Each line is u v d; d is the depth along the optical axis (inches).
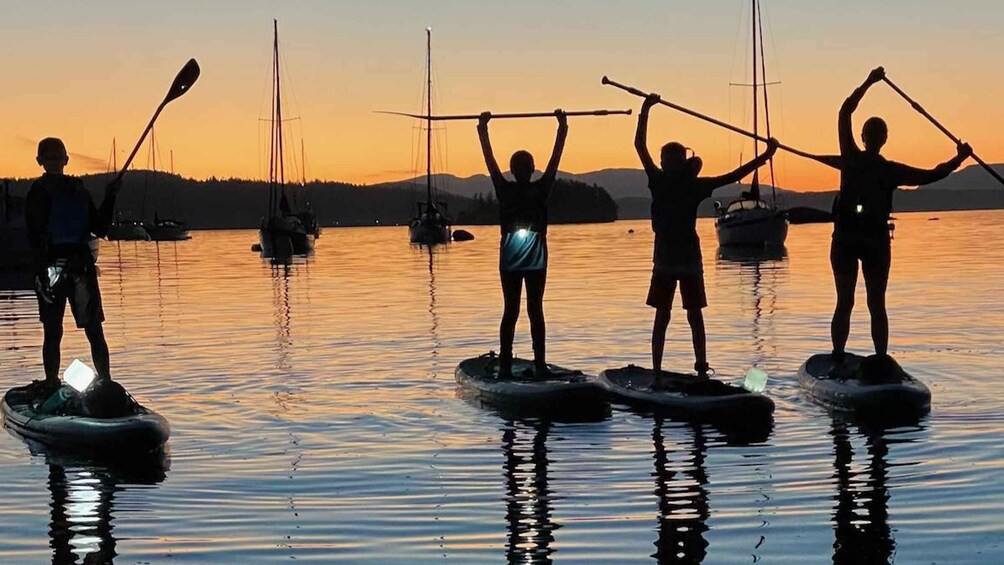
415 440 333.4
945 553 220.2
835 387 375.6
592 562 220.1
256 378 454.9
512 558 223.1
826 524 240.5
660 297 404.5
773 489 269.7
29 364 507.2
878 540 229.1
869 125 394.0
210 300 870.4
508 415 371.9
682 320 649.0
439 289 953.5
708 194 403.5
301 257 1733.5
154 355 528.1
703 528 239.8
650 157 410.6
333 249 2086.6
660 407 378.0
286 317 713.6
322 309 771.4
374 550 229.1
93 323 359.9
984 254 1349.7
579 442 328.2
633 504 259.6
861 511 249.4
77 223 357.7
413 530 242.1
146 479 288.7
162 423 327.9
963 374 433.4
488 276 1135.6
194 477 290.4
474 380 408.2
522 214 402.9
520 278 402.9
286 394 417.1
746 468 291.4
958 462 291.7
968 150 393.4
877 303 391.2
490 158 412.8
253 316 724.7
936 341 533.6
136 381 449.1
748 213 1653.5
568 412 374.3
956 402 375.9
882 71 397.1
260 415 375.2
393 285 1017.5
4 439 341.1
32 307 831.7
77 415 334.0
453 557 224.2
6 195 1501.0
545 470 293.7
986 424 338.3
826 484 273.3
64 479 289.9
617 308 729.6
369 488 277.3
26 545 234.5
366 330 628.1
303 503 264.2
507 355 408.2
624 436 336.2
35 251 357.4
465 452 316.8
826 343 534.9
